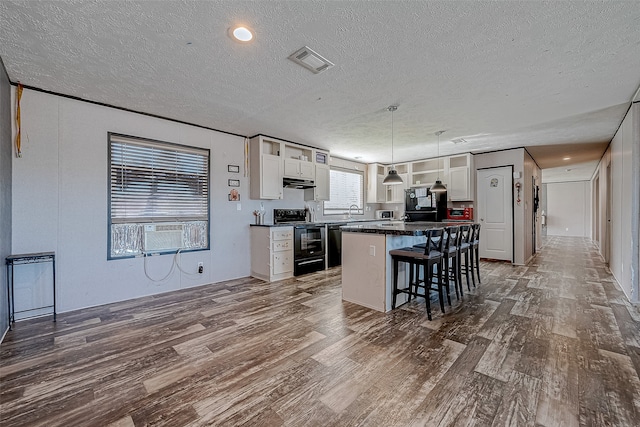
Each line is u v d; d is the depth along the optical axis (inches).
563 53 90.3
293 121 158.4
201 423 59.4
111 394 68.7
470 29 78.4
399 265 135.7
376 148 225.5
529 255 252.7
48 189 120.1
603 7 69.4
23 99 114.0
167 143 153.2
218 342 95.3
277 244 179.3
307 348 90.8
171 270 154.9
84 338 98.4
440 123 161.9
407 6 69.5
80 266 127.8
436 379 74.0
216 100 128.9
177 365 81.5
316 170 219.9
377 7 69.7
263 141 191.5
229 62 96.3
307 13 72.1
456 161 253.1
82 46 86.9
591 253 281.1
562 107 137.0
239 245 184.5
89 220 130.1
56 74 104.8
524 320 112.7
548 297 142.1
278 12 71.7
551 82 110.7
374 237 125.8
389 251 125.0
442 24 76.2
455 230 136.9
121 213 139.2
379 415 61.2
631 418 59.4
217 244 173.8
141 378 75.2
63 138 123.4
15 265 112.8
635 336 97.6
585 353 86.6
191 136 162.7
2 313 99.3
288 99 127.2
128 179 141.1
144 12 71.7
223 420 60.1
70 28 78.0
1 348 91.5
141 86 114.7
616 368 78.2
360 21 75.2
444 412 61.9
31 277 116.6
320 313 121.0
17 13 71.5
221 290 156.0
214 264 172.1
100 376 76.2
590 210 444.1
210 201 170.9
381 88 116.1
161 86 114.6
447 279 131.0
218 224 174.6
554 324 108.7
